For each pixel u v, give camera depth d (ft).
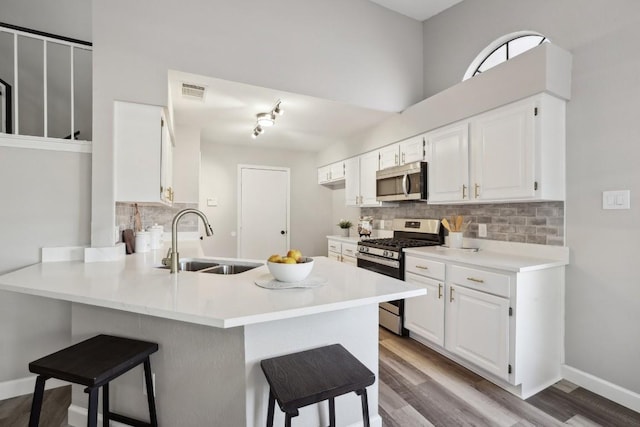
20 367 6.55
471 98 8.27
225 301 3.96
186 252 8.69
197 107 10.05
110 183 6.77
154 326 4.88
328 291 4.46
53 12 9.26
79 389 5.46
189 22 7.49
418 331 8.71
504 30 8.93
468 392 6.58
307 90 9.04
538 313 6.67
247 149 16.40
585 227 6.83
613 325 6.41
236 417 4.30
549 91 6.67
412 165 10.13
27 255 6.53
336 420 4.99
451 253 8.33
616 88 6.38
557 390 6.70
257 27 8.32
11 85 8.83
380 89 10.43
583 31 6.93
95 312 5.23
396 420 5.67
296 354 4.34
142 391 5.03
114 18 6.81
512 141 7.29
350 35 9.84
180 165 12.26
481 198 8.06
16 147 6.45
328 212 18.34
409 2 10.45
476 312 7.09
